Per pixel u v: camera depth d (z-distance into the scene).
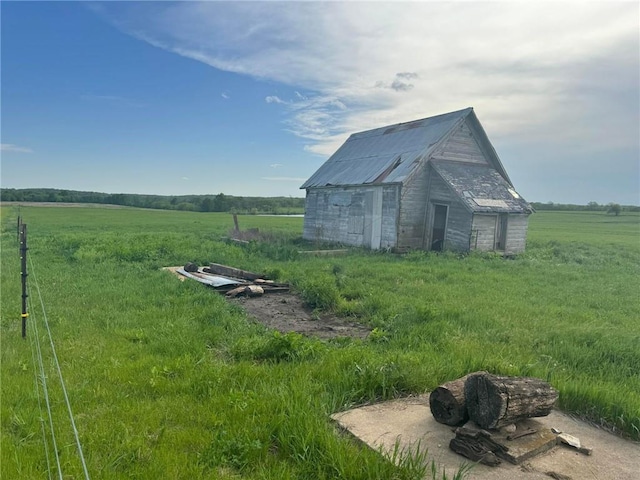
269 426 4.52
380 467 3.79
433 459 4.06
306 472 3.87
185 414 4.87
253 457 4.07
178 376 5.96
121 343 7.34
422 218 23.08
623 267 20.11
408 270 16.06
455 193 21.55
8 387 5.41
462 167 24.31
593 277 16.36
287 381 5.74
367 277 14.40
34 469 3.80
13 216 57.88
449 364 6.32
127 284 12.52
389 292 11.77
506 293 12.29
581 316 9.85
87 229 39.50
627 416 4.87
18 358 6.52
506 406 4.09
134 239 25.56
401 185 22.22
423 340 7.65
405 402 5.38
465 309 9.83
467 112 24.14
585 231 50.56
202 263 17.98
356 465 3.87
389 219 22.92
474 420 4.32
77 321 8.63
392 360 6.25
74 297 10.75
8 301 10.15
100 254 18.61
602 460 4.15
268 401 5.07
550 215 98.88
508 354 7.08
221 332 8.11
